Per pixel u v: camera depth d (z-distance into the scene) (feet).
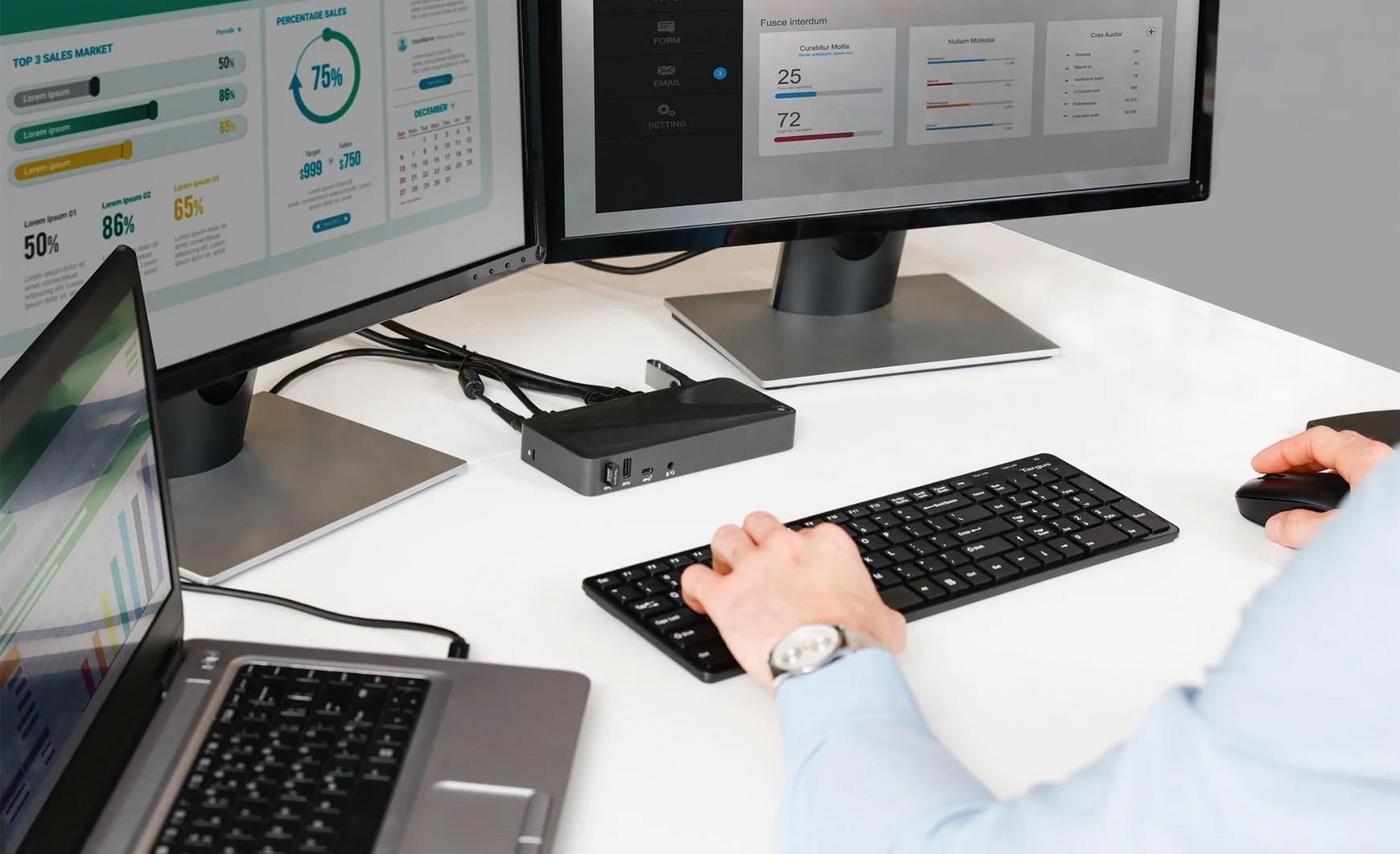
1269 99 9.37
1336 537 1.46
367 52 2.91
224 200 2.66
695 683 2.39
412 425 3.38
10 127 2.23
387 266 3.11
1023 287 4.53
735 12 3.51
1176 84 4.03
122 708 2.01
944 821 1.79
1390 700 1.37
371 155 2.98
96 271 2.09
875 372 3.74
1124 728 2.30
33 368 1.78
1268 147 9.46
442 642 2.47
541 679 2.27
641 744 2.22
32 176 2.29
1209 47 4.02
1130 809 1.54
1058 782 1.75
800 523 2.84
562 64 3.39
